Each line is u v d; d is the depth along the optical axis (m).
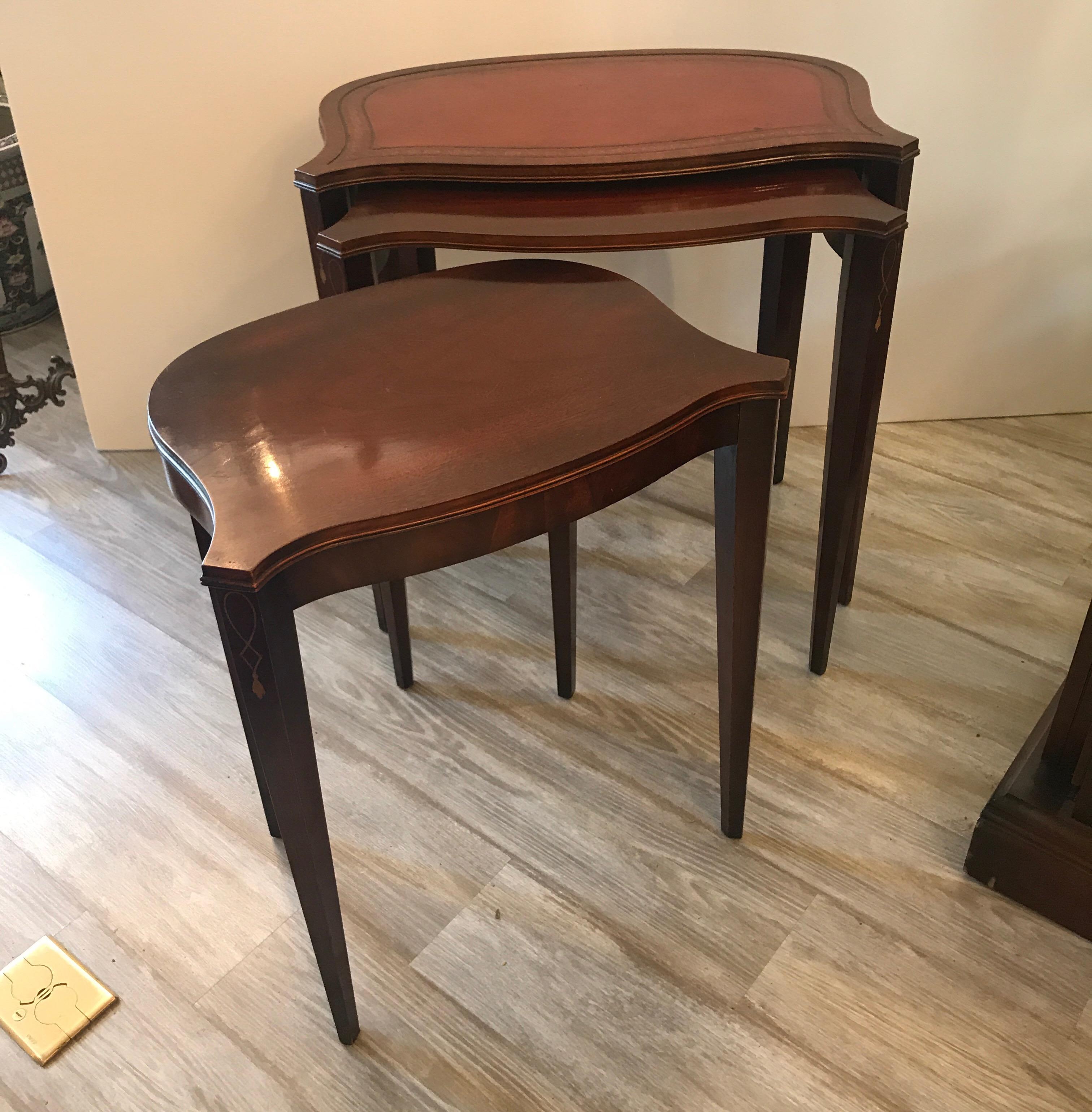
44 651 1.50
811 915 1.14
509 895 1.17
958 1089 0.99
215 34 1.54
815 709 1.38
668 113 1.27
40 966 1.11
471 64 1.47
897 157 1.15
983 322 1.85
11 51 1.53
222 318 1.80
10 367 2.10
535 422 0.86
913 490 1.78
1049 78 1.61
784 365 0.92
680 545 1.67
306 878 0.90
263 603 0.74
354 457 0.83
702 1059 1.02
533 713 1.39
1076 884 1.08
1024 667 1.44
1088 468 1.82
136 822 1.26
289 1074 1.02
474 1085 1.01
